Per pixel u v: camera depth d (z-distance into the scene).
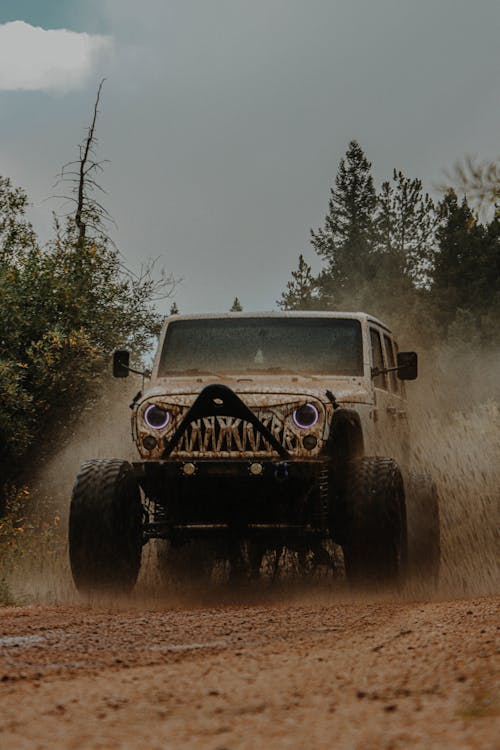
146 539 11.30
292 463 10.59
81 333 19.45
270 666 5.64
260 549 12.86
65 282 20.55
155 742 3.77
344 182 72.31
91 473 10.88
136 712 4.39
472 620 7.34
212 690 4.86
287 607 9.73
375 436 12.41
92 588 10.74
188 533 11.28
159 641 7.13
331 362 12.69
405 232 59.62
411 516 12.76
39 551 15.28
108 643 7.06
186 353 12.98
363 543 10.61
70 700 4.71
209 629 7.77
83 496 10.71
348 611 8.98
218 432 10.81
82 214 23.94
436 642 6.20
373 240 60.03
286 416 10.88
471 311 45.47
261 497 10.91
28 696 4.89
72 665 5.99
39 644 7.04
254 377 12.43
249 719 4.16
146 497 11.54
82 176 24.36
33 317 19.83
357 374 12.59
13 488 18.17
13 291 19.56
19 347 19.61
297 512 11.09
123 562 10.77
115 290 22.52
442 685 4.65
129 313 23.36
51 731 4.02
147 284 23.73
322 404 10.92
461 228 48.16
